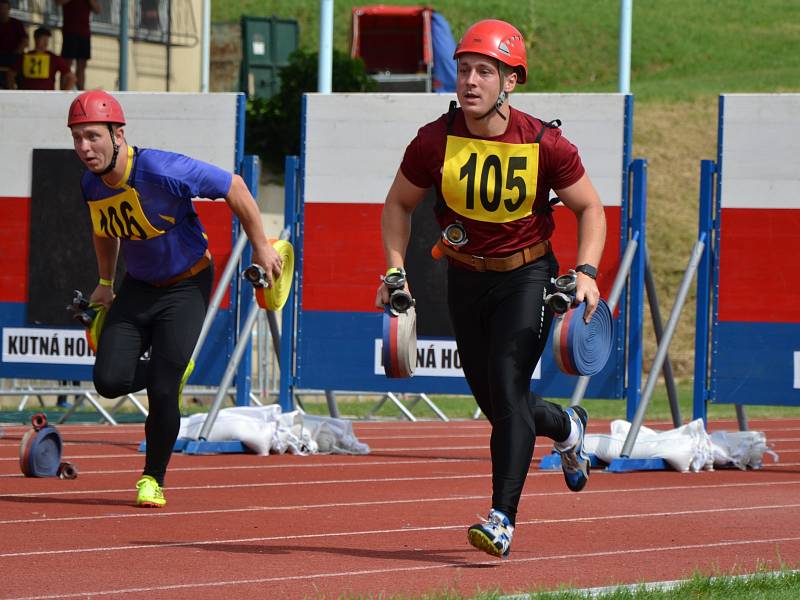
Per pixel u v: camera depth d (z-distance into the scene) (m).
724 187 36.19
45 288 40.66
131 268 24.05
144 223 23.36
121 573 17.83
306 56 94.00
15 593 16.31
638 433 35.19
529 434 18.80
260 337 53.78
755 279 36.06
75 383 54.59
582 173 19.38
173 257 23.81
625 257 35.53
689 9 190.12
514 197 18.95
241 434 36.53
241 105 38.53
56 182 40.59
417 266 38.16
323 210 38.78
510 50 18.84
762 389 36.03
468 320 19.62
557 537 22.02
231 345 38.81
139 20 84.94
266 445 36.62
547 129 19.16
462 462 36.38
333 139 38.69
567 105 36.66
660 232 101.88
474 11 178.62
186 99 38.81
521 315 19.02
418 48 118.88
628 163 36.28
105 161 22.94
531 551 20.41
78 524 22.47
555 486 30.31
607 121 36.41
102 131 22.84
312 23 170.12
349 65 95.00
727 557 20.11
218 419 36.94
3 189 41.00
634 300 36.38
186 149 38.88
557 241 37.03
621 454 34.44
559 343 18.97
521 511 25.53
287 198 38.88
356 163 38.53
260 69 112.94
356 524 23.22
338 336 38.72
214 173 23.44
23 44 66.50
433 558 19.56
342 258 38.66
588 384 36.88
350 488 29.16
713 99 130.12
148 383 24.39
